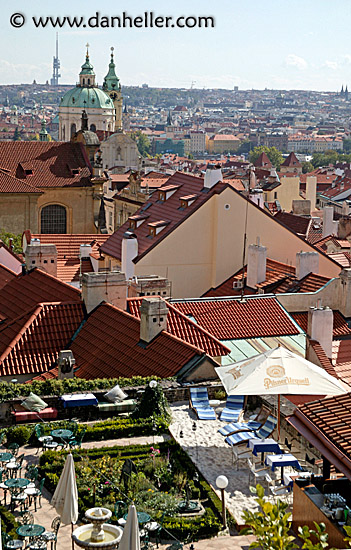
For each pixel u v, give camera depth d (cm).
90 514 3238
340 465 3500
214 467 4128
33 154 13150
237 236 8488
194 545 3475
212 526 3553
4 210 12356
